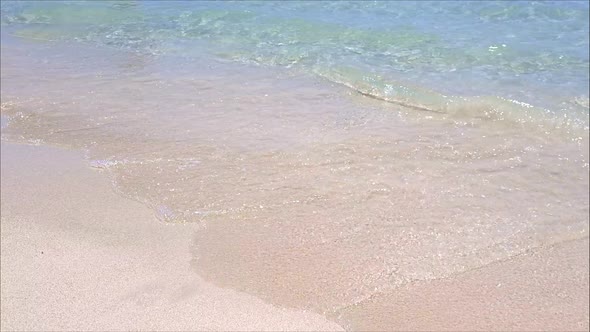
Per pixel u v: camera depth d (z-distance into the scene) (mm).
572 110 7695
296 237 5211
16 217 5367
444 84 8516
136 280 4617
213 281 4641
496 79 8711
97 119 7363
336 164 6410
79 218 5383
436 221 5488
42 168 6223
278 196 5809
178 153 6566
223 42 10258
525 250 5156
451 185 6090
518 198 5902
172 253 4949
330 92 8297
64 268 4715
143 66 9234
